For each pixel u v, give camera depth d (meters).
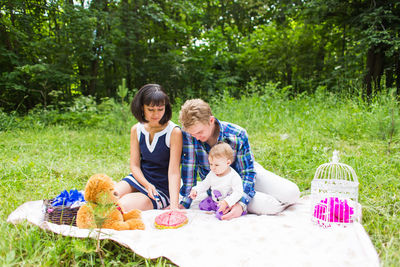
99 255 1.81
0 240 1.87
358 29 8.75
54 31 9.96
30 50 9.75
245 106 8.10
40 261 1.75
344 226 2.22
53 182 3.51
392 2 8.11
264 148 4.98
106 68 12.21
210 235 2.08
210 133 2.47
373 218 2.38
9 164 4.03
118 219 2.16
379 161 4.04
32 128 7.45
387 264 1.63
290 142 5.30
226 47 14.05
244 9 16.52
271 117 7.14
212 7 16.58
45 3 9.45
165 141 2.68
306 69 13.44
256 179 2.79
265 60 14.34
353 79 8.98
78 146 5.72
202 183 2.67
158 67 12.26
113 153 5.35
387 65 9.16
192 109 2.29
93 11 10.16
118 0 11.15
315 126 6.25
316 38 12.84
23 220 2.17
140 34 12.38
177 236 2.03
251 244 1.96
